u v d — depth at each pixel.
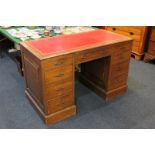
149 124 2.21
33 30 2.92
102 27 4.19
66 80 2.11
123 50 2.42
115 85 2.59
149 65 3.61
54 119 2.20
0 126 2.16
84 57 2.12
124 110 2.43
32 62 2.07
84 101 2.59
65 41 2.30
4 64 3.56
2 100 2.58
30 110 2.40
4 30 2.90
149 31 3.57
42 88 2.01
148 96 2.70
